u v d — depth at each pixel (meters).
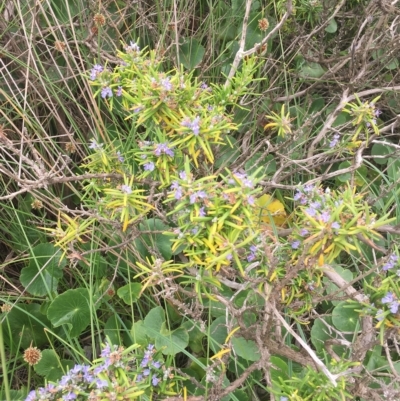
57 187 0.55
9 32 0.55
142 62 0.38
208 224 0.31
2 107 0.53
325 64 0.58
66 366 0.44
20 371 0.47
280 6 0.55
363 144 0.45
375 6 0.53
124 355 0.33
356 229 0.30
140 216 0.37
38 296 0.51
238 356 0.44
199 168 0.42
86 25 0.57
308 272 0.34
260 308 0.44
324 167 0.59
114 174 0.39
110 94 0.39
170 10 0.59
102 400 0.30
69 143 0.52
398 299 0.31
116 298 0.50
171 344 0.40
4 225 0.51
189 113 0.35
